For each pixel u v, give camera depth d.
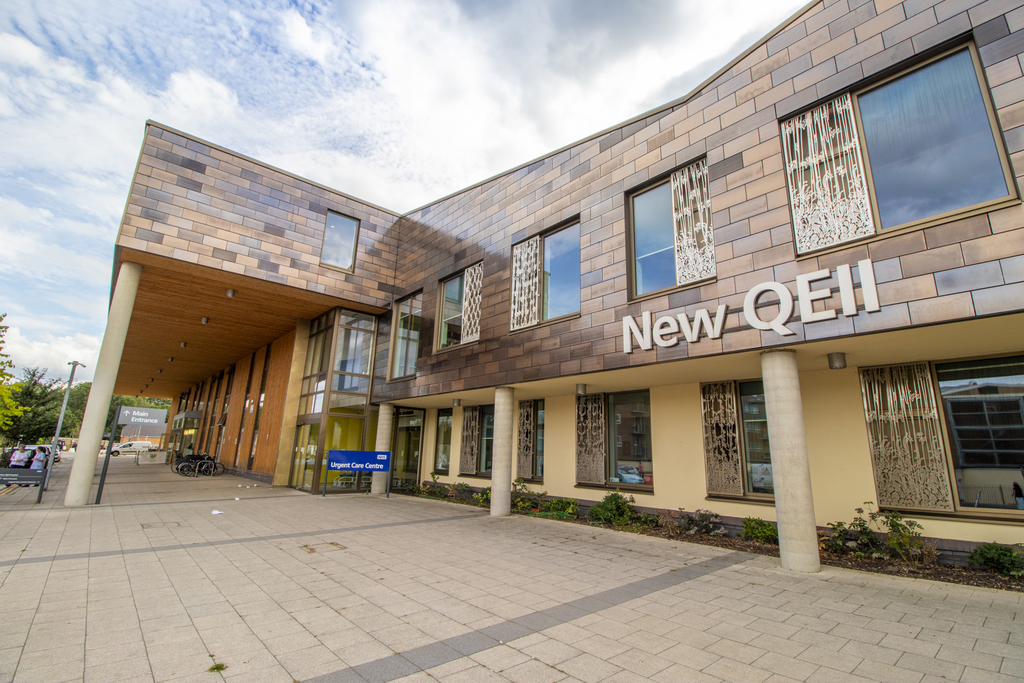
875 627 4.07
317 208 14.62
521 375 10.27
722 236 7.07
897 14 5.82
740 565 6.26
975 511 6.19
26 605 4.31
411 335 14.82
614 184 9.12
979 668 3.28
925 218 5.31
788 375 6.20
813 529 5.98
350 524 9.20
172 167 11.98
